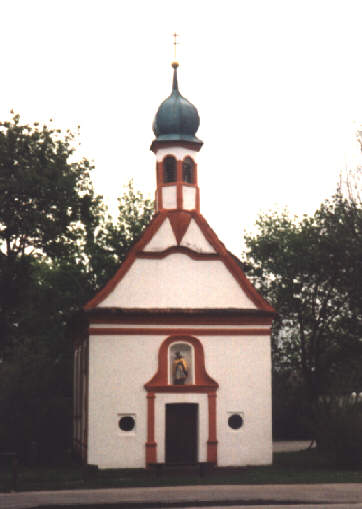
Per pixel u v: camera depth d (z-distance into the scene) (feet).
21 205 101.14
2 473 99.25
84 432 106.22
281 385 153.17
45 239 102.42
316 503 64.39
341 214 129.49
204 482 82.38
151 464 97.91
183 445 100.68
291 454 120.06
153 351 100.89
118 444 98.37
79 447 116.57
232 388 101.86
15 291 104.68
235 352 102.68
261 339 103.45
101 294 100.99
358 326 133.59
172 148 111.24
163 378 100.48
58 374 148.66
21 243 104.42
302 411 146.92
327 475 87.61
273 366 144.87
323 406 101.40
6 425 127.03
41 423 128.77
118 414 99.04
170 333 101.50
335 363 138.51
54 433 130.00
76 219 106.63
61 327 144.46
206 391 100.99
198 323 102.32
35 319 112.88
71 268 146.92
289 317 142.00
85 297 145.07
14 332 108.58
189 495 69.87
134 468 97.81
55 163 102.06
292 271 139.74
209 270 104.47
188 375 101.86
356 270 127.85
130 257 102.83
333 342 139.23
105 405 98.89
